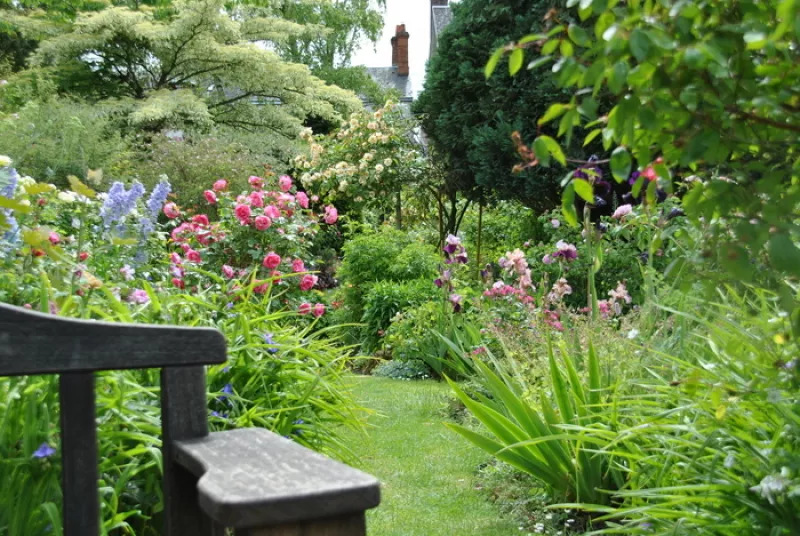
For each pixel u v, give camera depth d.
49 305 2.17
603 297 7.76
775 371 1.83
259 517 0.78
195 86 20.88
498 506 3.57
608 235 7.51
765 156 1.57
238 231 6.50
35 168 11.86
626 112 1.33
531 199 9.53
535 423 3.33
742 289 2.57
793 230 1.36
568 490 3.31
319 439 2.97
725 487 2.13
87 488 1.03
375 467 4.23
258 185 6.82
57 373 1.01
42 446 1.69
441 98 10.42
